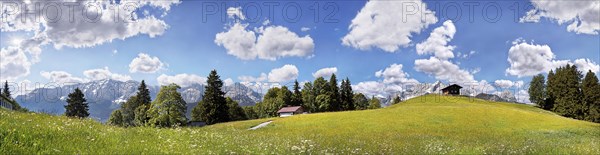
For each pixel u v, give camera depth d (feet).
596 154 57.26
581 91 353.72
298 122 196.03
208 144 46.50
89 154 31.40
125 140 40.45
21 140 32.14
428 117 197.98
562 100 360.48
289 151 49.14
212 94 332.80
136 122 341.00
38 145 31.65
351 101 441.68
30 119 45.93
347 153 56.44
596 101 331.77
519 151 60.44
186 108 265.34
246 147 46.21
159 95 252.83
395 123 178.70
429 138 110.32
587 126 169.58
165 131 54.70
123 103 395.34
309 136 94.32
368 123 180.55
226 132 71.72
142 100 386.32
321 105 428.56
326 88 437.17
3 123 36.42
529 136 139.95
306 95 476.13
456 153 56.29
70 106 359.87
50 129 38.75
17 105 233.96
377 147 67.72
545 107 419.13
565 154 56.65
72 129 42.06
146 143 40.11
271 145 52.21
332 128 167.43
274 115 469.57
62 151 30.89
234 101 414.21
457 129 159.22
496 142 92.84
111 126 55.47
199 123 307.17
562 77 367.66
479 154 55.16
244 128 188.85
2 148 29.17
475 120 187.62
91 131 42.42
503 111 217.36
